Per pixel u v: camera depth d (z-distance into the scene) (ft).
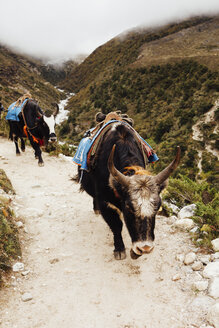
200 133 252.62
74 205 17.62
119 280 10.84
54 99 617.62
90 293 10.21
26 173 23.97
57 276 11.19
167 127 275.39
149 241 8.29
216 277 9.87
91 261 12.10
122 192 8.98
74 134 367.86
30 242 13.58
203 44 518.37
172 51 526.16
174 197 18.44
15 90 519.60
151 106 355.36
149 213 8.27
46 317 9.15
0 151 30.45
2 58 633.61
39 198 18.57
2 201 15.85
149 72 433.89
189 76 373.61
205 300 9.14
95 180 12.18
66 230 14.67
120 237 12.06
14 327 8.68
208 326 8.19
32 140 26.02
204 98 307.17
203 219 13.58
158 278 10.77
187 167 209.97
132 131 12.35
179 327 8.47
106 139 11.83
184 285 10.21
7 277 10.72
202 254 11.75
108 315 9.20
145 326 8.68
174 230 13.99
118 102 401.70
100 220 15.70
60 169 25.93
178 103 328.49
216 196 15.29
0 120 38.45
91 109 431.84
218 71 349.00
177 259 11.68
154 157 13.29
